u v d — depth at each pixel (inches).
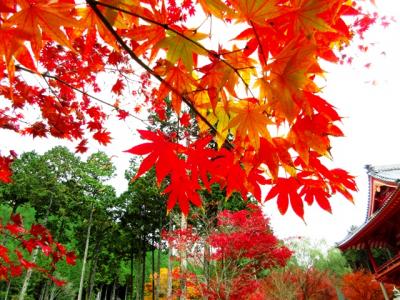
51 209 898.7
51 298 876.6
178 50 31.8
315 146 36.6
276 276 491.8
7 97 105.5
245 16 28.9
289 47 29.5
